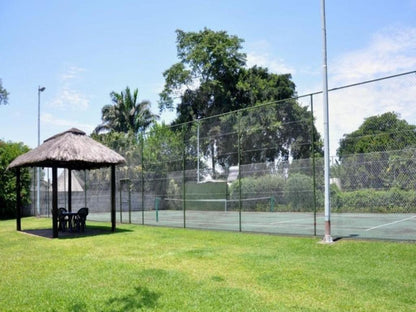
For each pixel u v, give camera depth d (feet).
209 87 126.11
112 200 49.08
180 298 18.25
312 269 23.56
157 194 82.33
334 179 55.52
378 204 50.16
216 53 125.29
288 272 22.86
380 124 49.34
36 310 17.16
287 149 71.56
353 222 50.75
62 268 25.84
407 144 46.57
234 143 78.64
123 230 49.98
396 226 46.03
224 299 17.97
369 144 50.80
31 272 24.84
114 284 21.08
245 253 29.76
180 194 83.35
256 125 75.00
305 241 34.30
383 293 18.40
